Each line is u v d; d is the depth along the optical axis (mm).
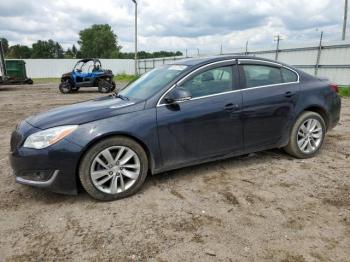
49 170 3221
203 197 3504
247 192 3602
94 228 2930
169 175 4141
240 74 4125
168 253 2541
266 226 2891
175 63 4371
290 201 3361
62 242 2729
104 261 2469
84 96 16188
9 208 3342
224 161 4621
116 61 43500
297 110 4441
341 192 3545
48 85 26641
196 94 3822
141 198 3512
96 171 3348
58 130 3244
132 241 2715
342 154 4867
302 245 2602
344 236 2711
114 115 3432
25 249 2641
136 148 3496
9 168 4531
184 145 3748
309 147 4648
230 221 2990
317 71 16344
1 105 12148
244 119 4051
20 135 3391
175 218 3070
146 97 3713
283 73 4477
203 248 2592
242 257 2469
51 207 3350
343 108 9789
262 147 4324
